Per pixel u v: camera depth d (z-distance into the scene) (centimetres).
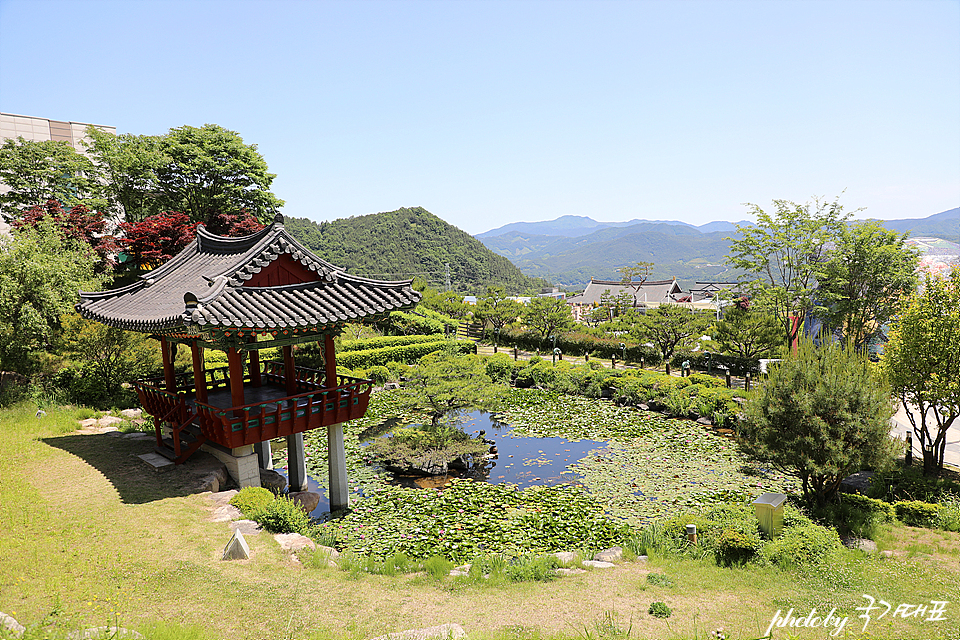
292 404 1327
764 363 2594
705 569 1006
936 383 1520
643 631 743
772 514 1120
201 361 1336
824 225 3031
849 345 1479
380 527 1332
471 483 1645
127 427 1689
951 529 1241
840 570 982
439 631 707
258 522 1098
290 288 1307
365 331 4203
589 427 2241
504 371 3244
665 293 9119
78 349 1928
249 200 3919
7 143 3331
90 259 2575
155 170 3622
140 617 707
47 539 909
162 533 995
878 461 1261
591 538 1259
